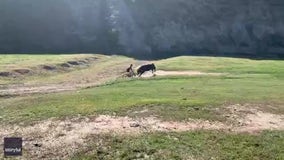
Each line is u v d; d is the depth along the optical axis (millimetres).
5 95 51438
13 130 30047
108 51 156000
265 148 26250
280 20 186750
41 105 37062
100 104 35750
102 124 30016
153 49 164250
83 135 28031
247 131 29234
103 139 27094
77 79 71438
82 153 25422
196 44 173250
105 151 25422
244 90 45031
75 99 39062
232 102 37125
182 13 178125
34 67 78438
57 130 29359
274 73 67688
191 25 177125
